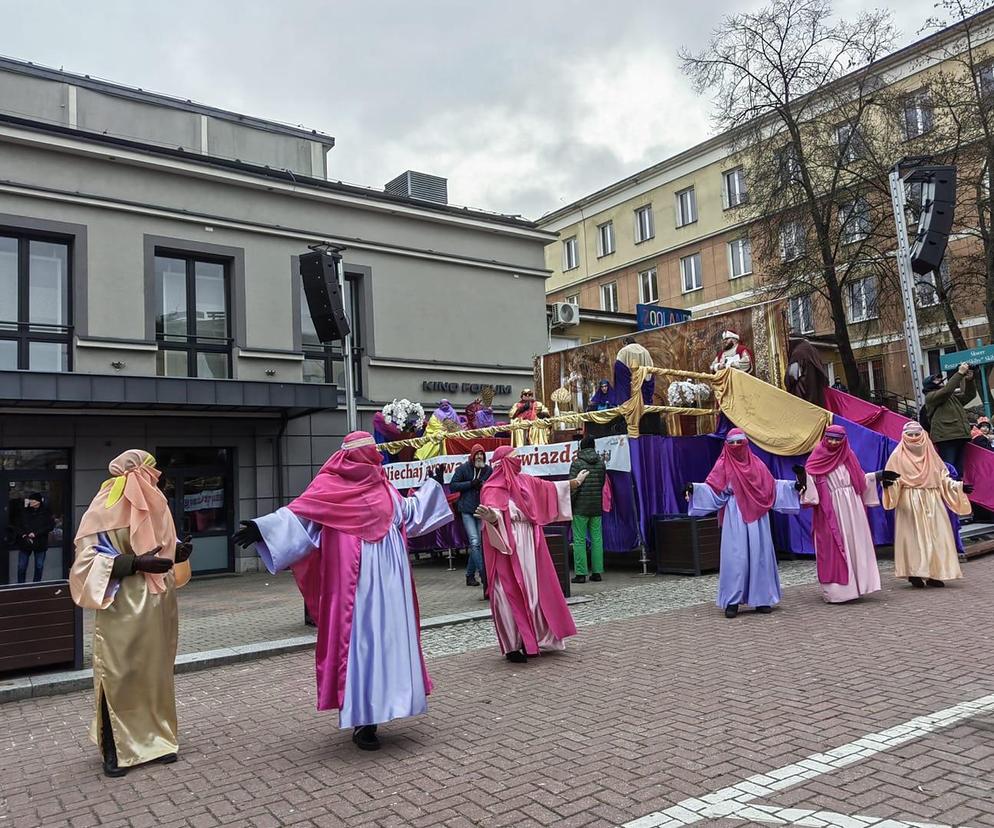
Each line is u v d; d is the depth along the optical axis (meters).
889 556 11.99
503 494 6.99
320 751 4.89
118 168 15.97
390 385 19.25
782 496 8.48
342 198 18.73
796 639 7.02
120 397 13.54
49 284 15.31
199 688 6.80
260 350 17.19
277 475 17.09
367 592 4.77
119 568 4.69
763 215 23.19
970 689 5.24
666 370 12.45
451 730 5.11
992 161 20.66
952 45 25.05
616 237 40.34
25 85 18.28
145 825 3.90
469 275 21.02
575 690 5.86
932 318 24.11
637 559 12.98
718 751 4.39
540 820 3.66
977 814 3.44
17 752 5.29
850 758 4.16
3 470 14.38
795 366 12.70
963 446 12.95
